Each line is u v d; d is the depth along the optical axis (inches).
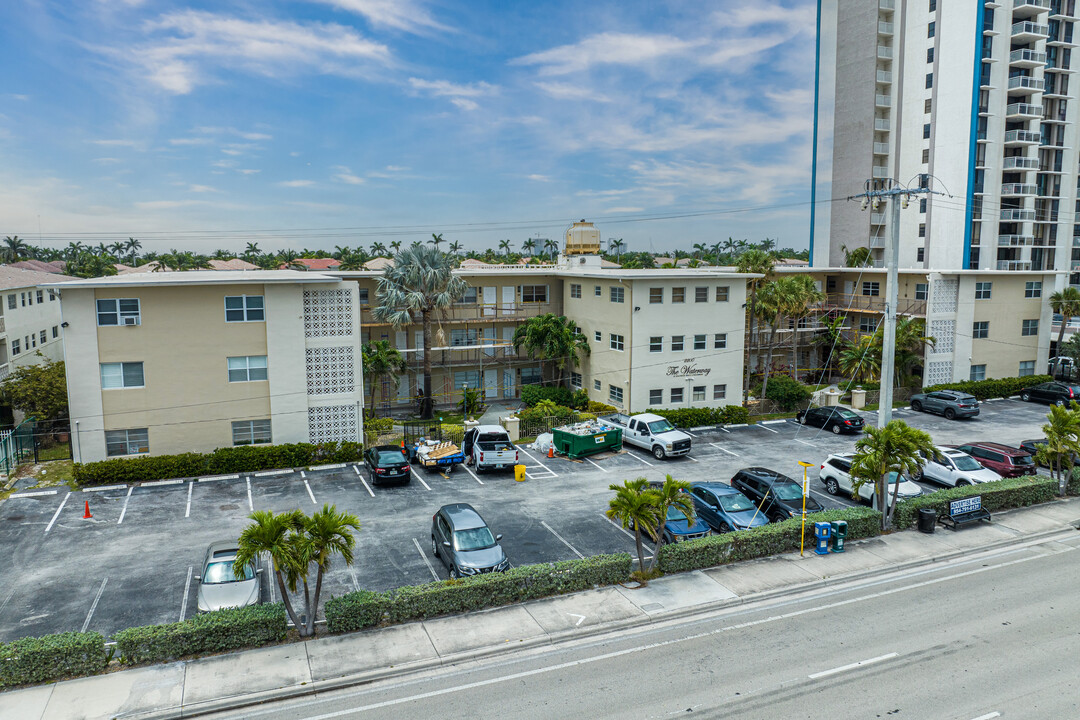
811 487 1138.7
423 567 828.0
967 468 1103.0
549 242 5718.5
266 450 1239.5
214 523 981.8
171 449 1246.3
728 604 719.1
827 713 524.7
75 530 954.7
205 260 4909.0
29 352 1943.9
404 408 1833.2
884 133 2787.9
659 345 1616.6
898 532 927.0
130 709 534.6
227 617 627.8
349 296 1310.3
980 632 654.5
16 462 1257.4
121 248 6048.2
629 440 1391.5
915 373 1923.0
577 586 745.6
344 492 1122.0
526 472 1234.6
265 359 1277.1
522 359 1881.2
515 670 595.8
